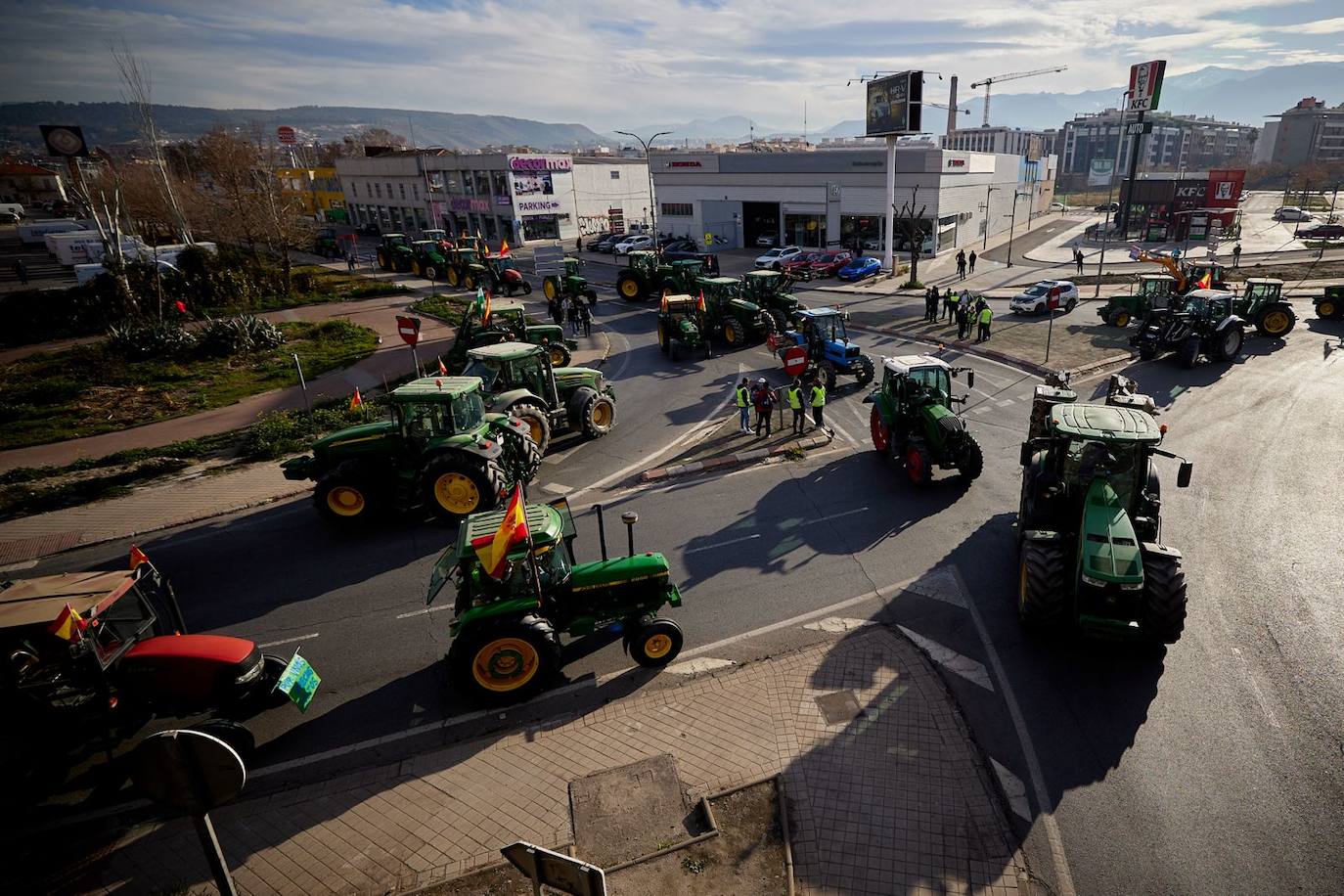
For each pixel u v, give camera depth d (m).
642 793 7.76
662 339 27.12
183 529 14.90
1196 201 54.28
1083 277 39.97
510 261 41.41
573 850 7.11
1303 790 7.46
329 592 12.27
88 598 8.51
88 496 16.41
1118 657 9.67
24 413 21.97
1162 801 7.41
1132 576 8.91
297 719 9.29
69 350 29.16
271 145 64.88
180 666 8.56
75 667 8.27
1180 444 16.72
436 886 6.81
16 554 14.02
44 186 108.06
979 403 20.30
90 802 8.12
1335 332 25.66
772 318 27.80
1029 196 76.69
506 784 8.03
